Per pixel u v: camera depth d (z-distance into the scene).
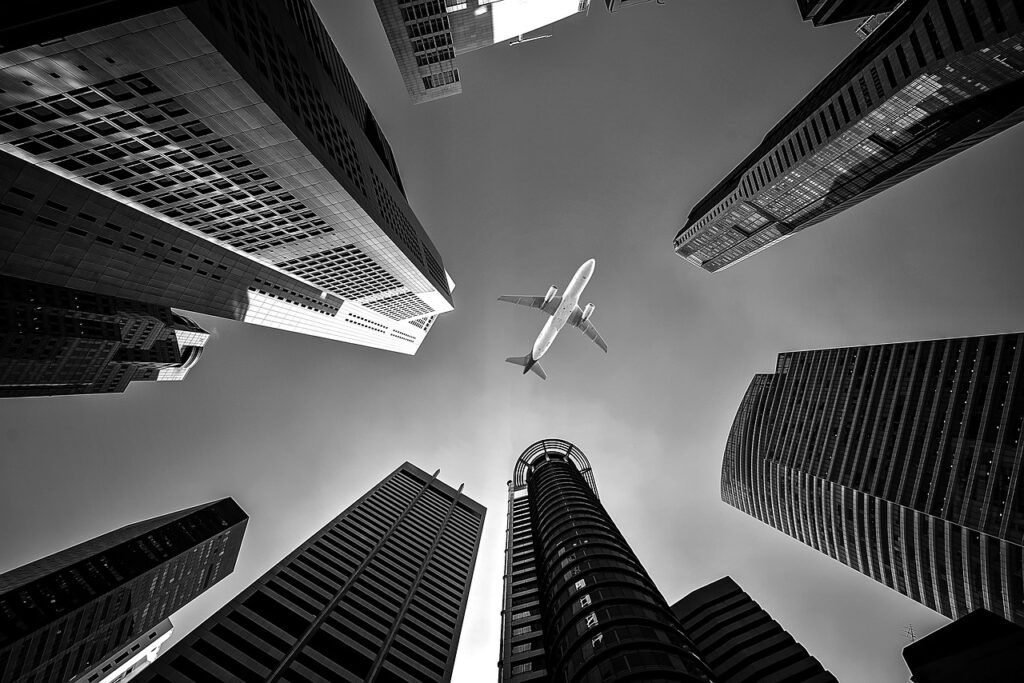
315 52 67.94
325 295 108.50
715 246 154.00
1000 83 69.50
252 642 48.66
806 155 98.06
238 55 37.31
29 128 38.94
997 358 75.50
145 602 121.62
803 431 120.19
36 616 95.81
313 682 47.09
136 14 15.17
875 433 95.69
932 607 80.25
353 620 59.03
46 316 92.81
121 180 48.78
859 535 96.38
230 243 68.44
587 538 53.78
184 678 42.22
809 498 113.12
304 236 68.62
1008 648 12.10
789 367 138.88
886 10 93.88
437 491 129.62
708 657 57.72
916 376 91.06
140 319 118.75
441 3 83.88
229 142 44.69
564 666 34.06
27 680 92.50
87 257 59.41
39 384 95.12
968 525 69.69
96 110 37.94
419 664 57.31
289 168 50.56
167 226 64.94
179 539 136.62
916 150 88.12
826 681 49.81
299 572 63.47
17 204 48.66
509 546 80.75
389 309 127.38
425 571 81.44
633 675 29.50
